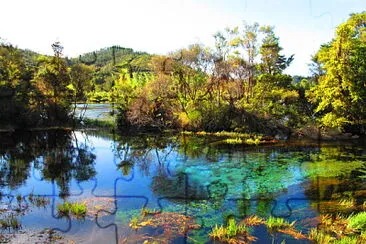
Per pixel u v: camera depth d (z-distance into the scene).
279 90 28.91
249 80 31.88
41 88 32.81
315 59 31.27
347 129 25.02
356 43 23.97
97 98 39.19
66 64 34.91
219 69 31.61
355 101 23.47
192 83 32.19
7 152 21.34
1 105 30.05
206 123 28.61
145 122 29.59
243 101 29.78
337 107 23.80
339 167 16.02
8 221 9.63
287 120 26.38
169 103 30.78
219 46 33.34
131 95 31.95
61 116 33.38
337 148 20.73
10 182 14.18
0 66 31.62
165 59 32.12
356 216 9.49
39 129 31.27
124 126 30.64
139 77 34.84
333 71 23.47
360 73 23.17
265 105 28.27
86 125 33.06
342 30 23.53
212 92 31.47
